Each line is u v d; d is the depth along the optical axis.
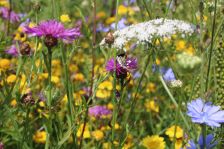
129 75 0.66
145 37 0.63
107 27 1.27
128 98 0.99
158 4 0.88
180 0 1.02
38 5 0.77
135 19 1.22
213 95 0.78
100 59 1.05
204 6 0.75
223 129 0.64
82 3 1.18
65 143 0.75
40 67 0.74
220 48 0.76
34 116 0.83
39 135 0.84
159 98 1.01
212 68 0.78
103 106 0.92
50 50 0.62
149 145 0.73
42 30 0.62
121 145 0.68
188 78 0.87
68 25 0.82
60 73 1.05
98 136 0.82
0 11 1.11
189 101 0.70
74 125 0.68
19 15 1.11
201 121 0.56
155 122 0.96
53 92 0.72
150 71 0.97
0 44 0.91
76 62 1.14
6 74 0.91
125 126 0.70
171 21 0.65
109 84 0.97
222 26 0.77
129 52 0.98
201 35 0.68
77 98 0.96
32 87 0.83
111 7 1.46
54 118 0.74
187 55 0.52
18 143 0.71
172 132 0.83
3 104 0.70
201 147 0.60
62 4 0.99
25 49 0.72
